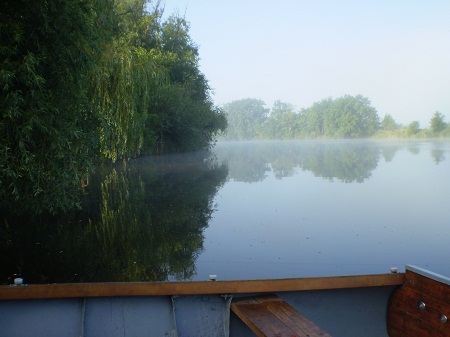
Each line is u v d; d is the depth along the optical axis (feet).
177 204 43.62
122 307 10.85
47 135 24.36
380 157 123.13
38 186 24.52
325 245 27.17
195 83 138.10
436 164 93.91
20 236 29.89
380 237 29.14
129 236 29.94
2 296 10.42
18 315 10.41
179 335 10.54
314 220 34.99
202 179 68.39
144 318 10.73
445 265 22.90
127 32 97.45
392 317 11.35
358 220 34.83
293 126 507.30
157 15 125.90
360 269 22.43
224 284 10.87
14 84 22.61
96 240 28.84
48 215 36.50
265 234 30.27
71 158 26.35
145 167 92.38
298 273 21.89
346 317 11.51
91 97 41.55
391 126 444.14
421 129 397.60
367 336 11.51
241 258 24.59
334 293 11.51
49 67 24.63
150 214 38.14
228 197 48.49
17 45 22.24
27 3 22.26
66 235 30.37
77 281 21.17
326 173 77.56
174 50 133.28
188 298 11.12
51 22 23.50
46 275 22.00
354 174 74.64
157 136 110.73
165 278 21.40
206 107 135.23
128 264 23.58
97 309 10.73
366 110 440.04
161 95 104.27
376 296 11.61
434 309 9.96
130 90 52.80
